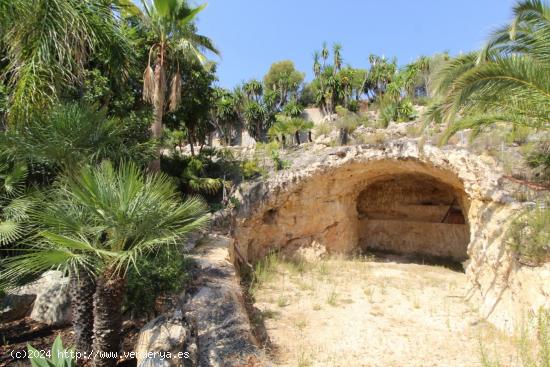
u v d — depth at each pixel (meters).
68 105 6.02
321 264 16.55
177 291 6.50
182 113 17.00
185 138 20.73
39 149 5.27
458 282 14.03
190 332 5.48
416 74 29.12
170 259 6.21
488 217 11.34
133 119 8.83
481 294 10.70
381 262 18.62
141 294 5.94
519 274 8.35
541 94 6.80
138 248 4.11
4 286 5.23
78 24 5.57
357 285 13.29
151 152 7.78
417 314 10.18
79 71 6.29
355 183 19.34
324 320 9.48
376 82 43.31
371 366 6.81
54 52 5.60
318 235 18.28
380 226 22.19
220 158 19.05
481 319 9.63
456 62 8.48
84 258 4.02
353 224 21.02
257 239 16.66
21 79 5.33
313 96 48.69
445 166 13.94
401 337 8.41
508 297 8.88
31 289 6.68
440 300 11.58
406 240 21.33
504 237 9.50
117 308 4.62
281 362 6.87
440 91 8.60
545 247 7.89
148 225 4.21
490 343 7.93
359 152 16.50
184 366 4.80
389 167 16.95
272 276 13.62
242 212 15.43
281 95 47.53
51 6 5.37
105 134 6.21
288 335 8.34
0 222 5.34
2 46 5.93
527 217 8.90
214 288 7.23
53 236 3.67
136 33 12.84
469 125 9.31
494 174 11.86
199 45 13.48
